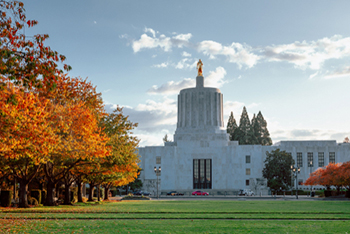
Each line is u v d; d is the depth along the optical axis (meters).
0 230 19.48
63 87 40.28
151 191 135.12
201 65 152.12
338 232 19.75
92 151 38.47
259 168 138.12
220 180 140.50
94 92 47.75
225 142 142.88
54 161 42.09
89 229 20.34
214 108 146.00
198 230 20.17
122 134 51.28
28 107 25.62
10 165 40.34
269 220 26.48
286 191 123.69
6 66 18.58
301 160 137.75
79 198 60.50
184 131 145.75
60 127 35.97
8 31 18.94
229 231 19.84
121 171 51.47
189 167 142.50
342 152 137.50
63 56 19.92
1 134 25.08
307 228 21.42
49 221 24.56
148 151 143.38
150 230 19.97
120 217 27.97
